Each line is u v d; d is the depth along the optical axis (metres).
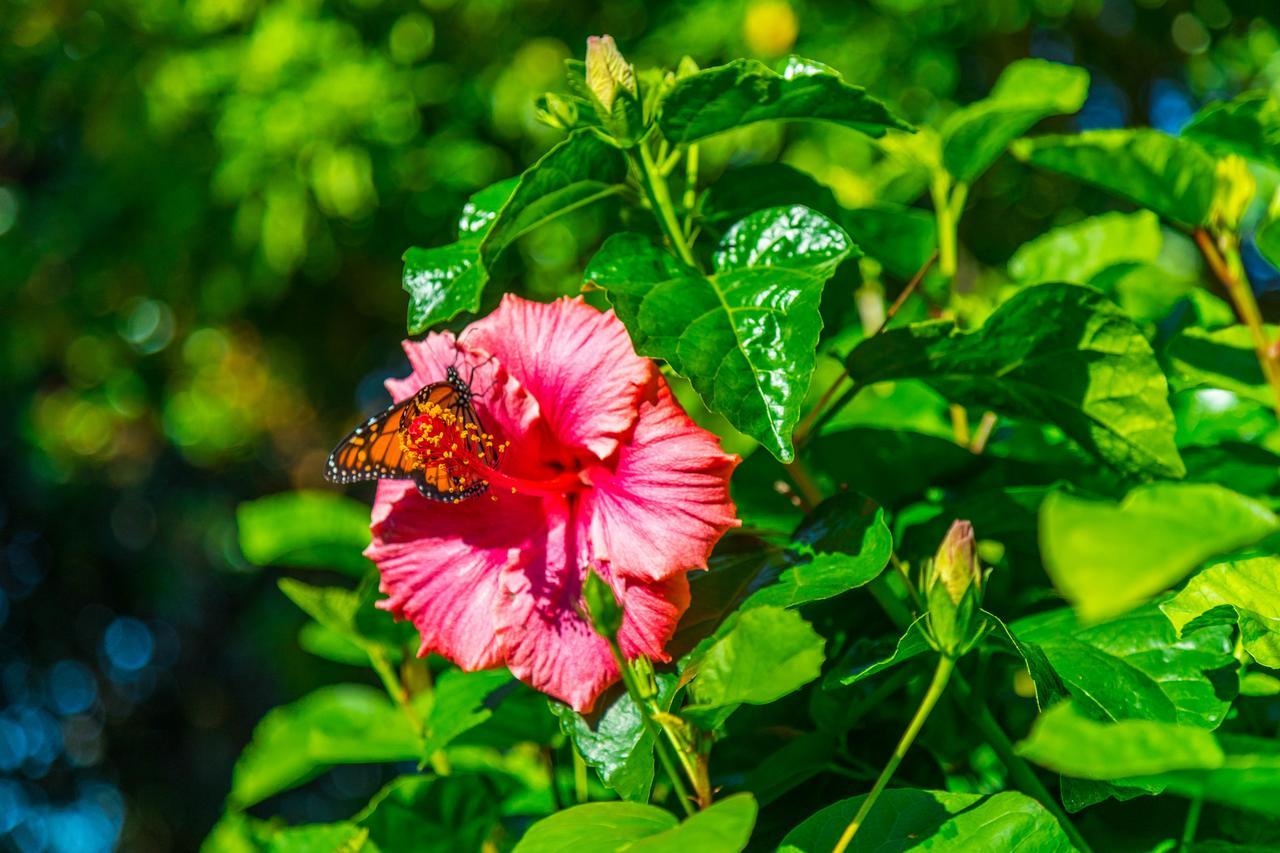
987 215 3.95
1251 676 1.75
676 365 1.72
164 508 5.37
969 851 1.69
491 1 3.89
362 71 3.75
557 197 1.78
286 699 4.76
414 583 1.76
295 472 5.40
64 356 4.84
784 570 1.74
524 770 1.94
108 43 4.08
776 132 3.33
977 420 1.93
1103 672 1.72
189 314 4.48
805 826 1.71
